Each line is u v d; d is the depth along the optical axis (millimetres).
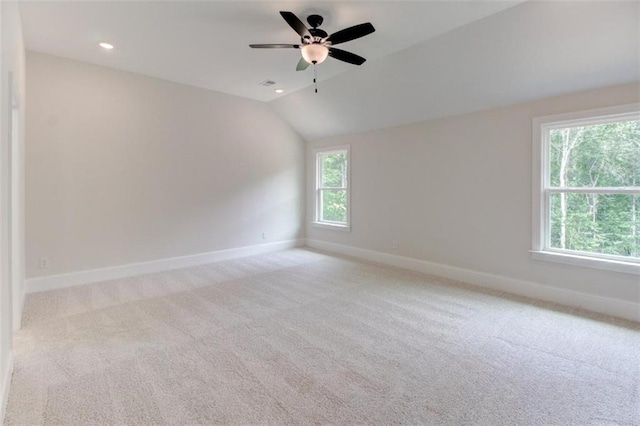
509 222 3898
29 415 1797
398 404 1917
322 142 6293
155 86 4609
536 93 3551
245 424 1755
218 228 5402
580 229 3482
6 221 2008
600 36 2764
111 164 4293
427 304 3490
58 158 3904
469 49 3369
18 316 2873
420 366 2316
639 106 2979
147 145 4586
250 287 4047
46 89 3799
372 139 5430
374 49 3635
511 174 3865
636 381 2135
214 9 2834
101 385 2074
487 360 2395
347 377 2182
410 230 4949
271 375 2201
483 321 3062
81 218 4094
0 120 1810
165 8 2818
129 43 3508
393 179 5148
